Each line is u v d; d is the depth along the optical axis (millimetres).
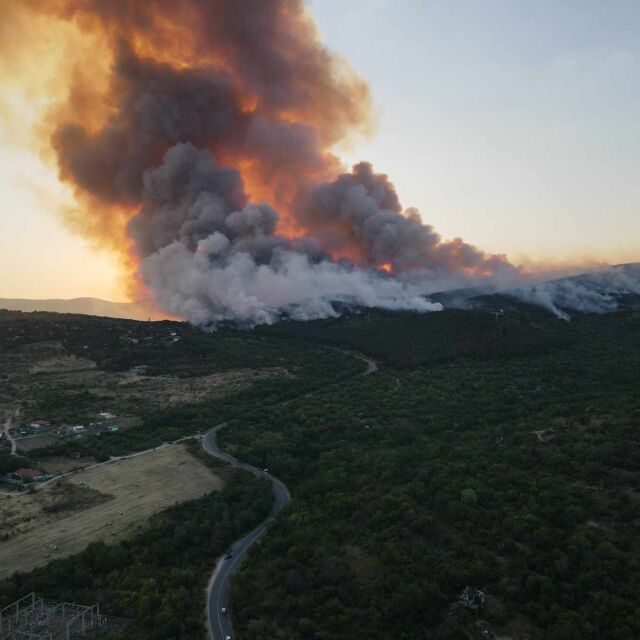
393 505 100812
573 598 69625
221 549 101500
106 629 78125
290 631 74250
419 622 72438
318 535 97875
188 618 79250
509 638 67000
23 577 88500
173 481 128625
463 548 84375
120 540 100812
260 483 126312
